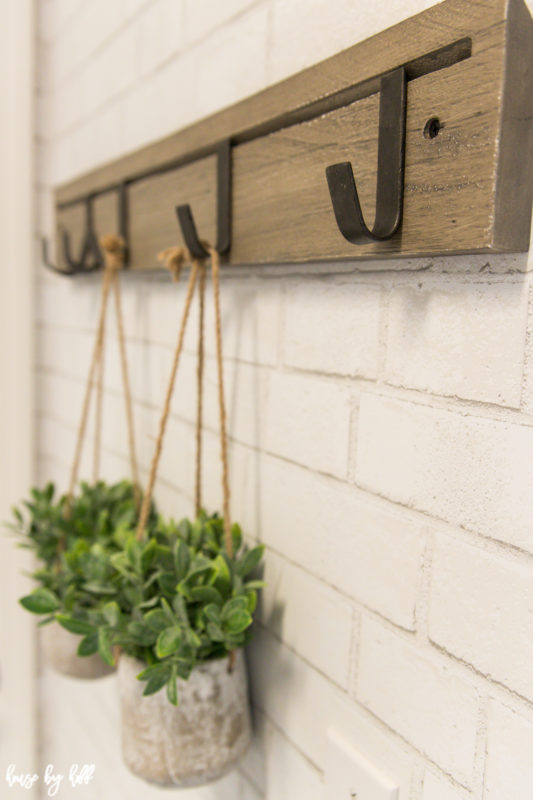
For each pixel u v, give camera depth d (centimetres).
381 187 42
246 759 67
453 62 38
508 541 38
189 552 55
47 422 121
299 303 55
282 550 59
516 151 35
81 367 105
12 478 119
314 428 54
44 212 117
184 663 52
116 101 88
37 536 78
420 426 44
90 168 98
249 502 64
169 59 74
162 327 79
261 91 53
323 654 54
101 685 100
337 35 49
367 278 48
